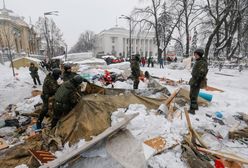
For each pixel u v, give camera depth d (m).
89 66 18.88
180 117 5.23
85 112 4.64
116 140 3.91
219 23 21.42
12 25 43.34
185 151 3.83
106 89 6.67
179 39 35.19
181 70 20.52
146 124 4.53
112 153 3.66
